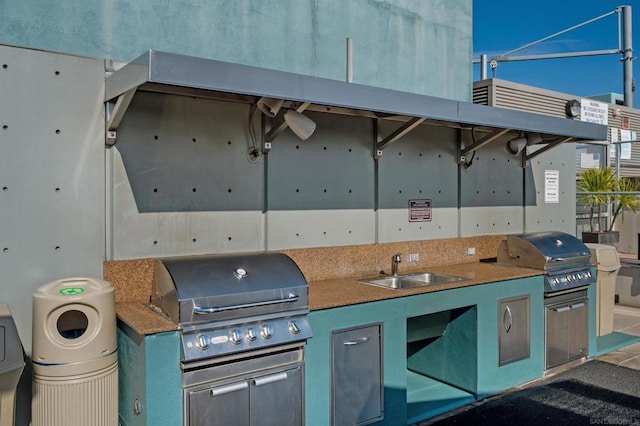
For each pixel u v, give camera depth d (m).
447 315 3.81
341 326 2.85
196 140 3.11
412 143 4.21
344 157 3.79
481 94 5.31
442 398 3.58
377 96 2.90
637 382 3.92
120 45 2.96
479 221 4.74
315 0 3.79
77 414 2.25
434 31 4.57
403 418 3.15
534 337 3.96
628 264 6.68
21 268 2.61
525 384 3.89
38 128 2.64
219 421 2.38
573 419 3.27
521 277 3.86
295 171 3.54
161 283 2.53
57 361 2.22
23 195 2.61
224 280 2.46
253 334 2.43
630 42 8.62
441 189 4.44
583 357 4.39
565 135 4.20
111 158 2.83
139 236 2.92
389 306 3.08
